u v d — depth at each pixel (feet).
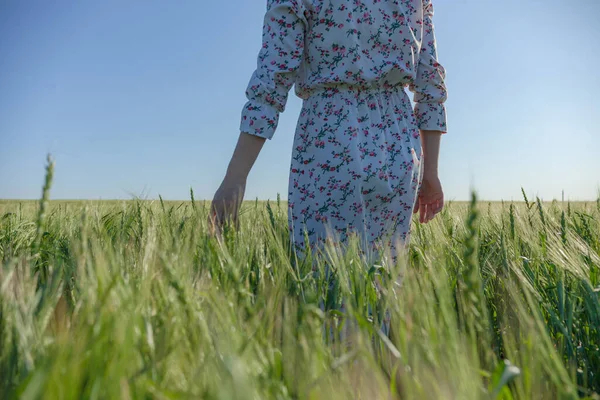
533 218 9.55
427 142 7.65
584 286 5.79
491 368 4.12
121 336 3.08
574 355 4.92
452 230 9.16
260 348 3.66
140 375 2.99
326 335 4.71
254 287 5.48
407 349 3.77
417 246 8.03
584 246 7.32
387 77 6.75
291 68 6.44
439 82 7.39
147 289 4.00
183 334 3.62
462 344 3.73
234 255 5.48
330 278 5.67
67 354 2.89
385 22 6.64
